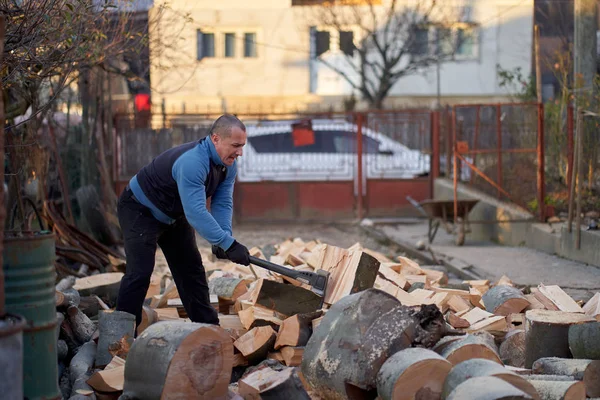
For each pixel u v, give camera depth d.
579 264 10.22
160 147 16.39
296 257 8.30
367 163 17.03
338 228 16.33
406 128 17.22
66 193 11.45
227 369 4.26
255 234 15.59
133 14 10.55
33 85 9.19
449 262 10.68
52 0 6.92
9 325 3.46
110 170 15.01
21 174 9.10
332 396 4.34
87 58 8.60
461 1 29.64
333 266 5.77
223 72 30.58
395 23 28.88
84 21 7.94
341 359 4.25
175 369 4.09
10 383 3.44
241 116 17.25
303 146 17.16
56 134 13.02
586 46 12.41
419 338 4.29
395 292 6.16
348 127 17.12
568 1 23.39
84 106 13.22
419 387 3.95
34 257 4.08
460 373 3.91
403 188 17.03
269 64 30.69
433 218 13.27
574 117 11.99
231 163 5.43
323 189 16.98
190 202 5.23
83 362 5.14
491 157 14.45
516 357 5.44
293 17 30.44
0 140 3.52
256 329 5.21
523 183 13.30
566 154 13.07
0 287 3.58
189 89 27.41
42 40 7.11
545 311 5.35
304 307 5.67
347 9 29.05
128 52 10.74
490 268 10.03
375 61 27.75
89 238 10.03
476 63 30.81
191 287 5.80
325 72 30.94
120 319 5.29
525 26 30.67
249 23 30.42
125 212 5.53
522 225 12.52
